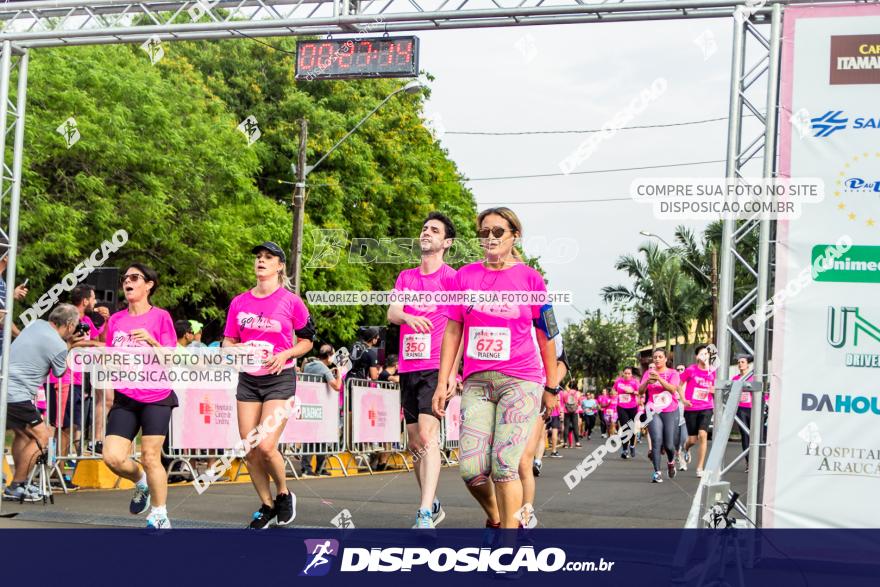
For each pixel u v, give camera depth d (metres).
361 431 14.69
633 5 8.82
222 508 9.30
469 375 6.26
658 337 54.62
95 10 10.27
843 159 6.95
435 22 9.61
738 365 15.31
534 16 9.32
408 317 7.60
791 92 7.04
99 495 10.31
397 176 37.34
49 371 9.35
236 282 28.09
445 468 16.72
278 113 34.78
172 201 26.39
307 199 33.72
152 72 27.52
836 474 6.84
